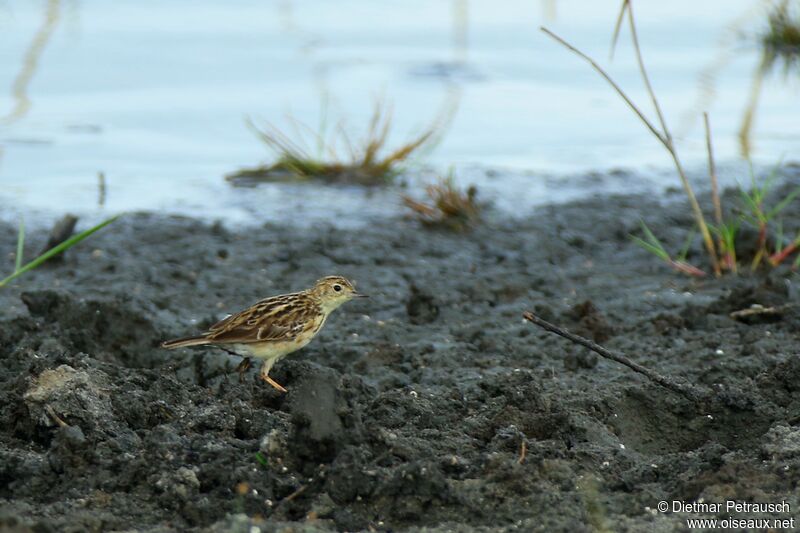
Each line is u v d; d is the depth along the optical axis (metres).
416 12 28.80
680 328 12.84
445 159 20.33
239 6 28.41
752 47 26.31
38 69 23.45
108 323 12.25
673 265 15.22
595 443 9.76
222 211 17.80
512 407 9.98
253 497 8.63
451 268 15.49
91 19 26.59
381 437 9.20
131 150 20.22
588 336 12.60
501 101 23.09
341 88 23.17
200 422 9.61
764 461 9.35
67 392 9.67
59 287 14.47
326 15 28.20
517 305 13.84
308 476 8.95
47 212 17.41
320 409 9.05
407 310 13.67
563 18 28.23
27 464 9.02
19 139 20.41
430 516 8.51
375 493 8.59
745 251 15.45
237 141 20.69
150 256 15.66
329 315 13.53
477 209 17.39
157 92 22.80
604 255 16.22
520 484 8.73
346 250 15.92
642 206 17.97
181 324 12.84
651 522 8.41
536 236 16.73
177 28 26.44
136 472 8.88
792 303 13.12
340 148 20.48
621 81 24.30
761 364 11.45
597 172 19.66
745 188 18.77
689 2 28.86
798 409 10.30
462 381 11.32
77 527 8.09
